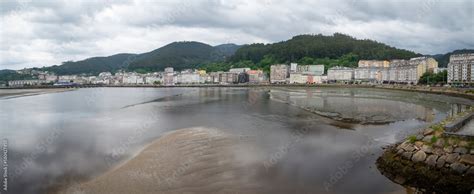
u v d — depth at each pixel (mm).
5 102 78625
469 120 28250
